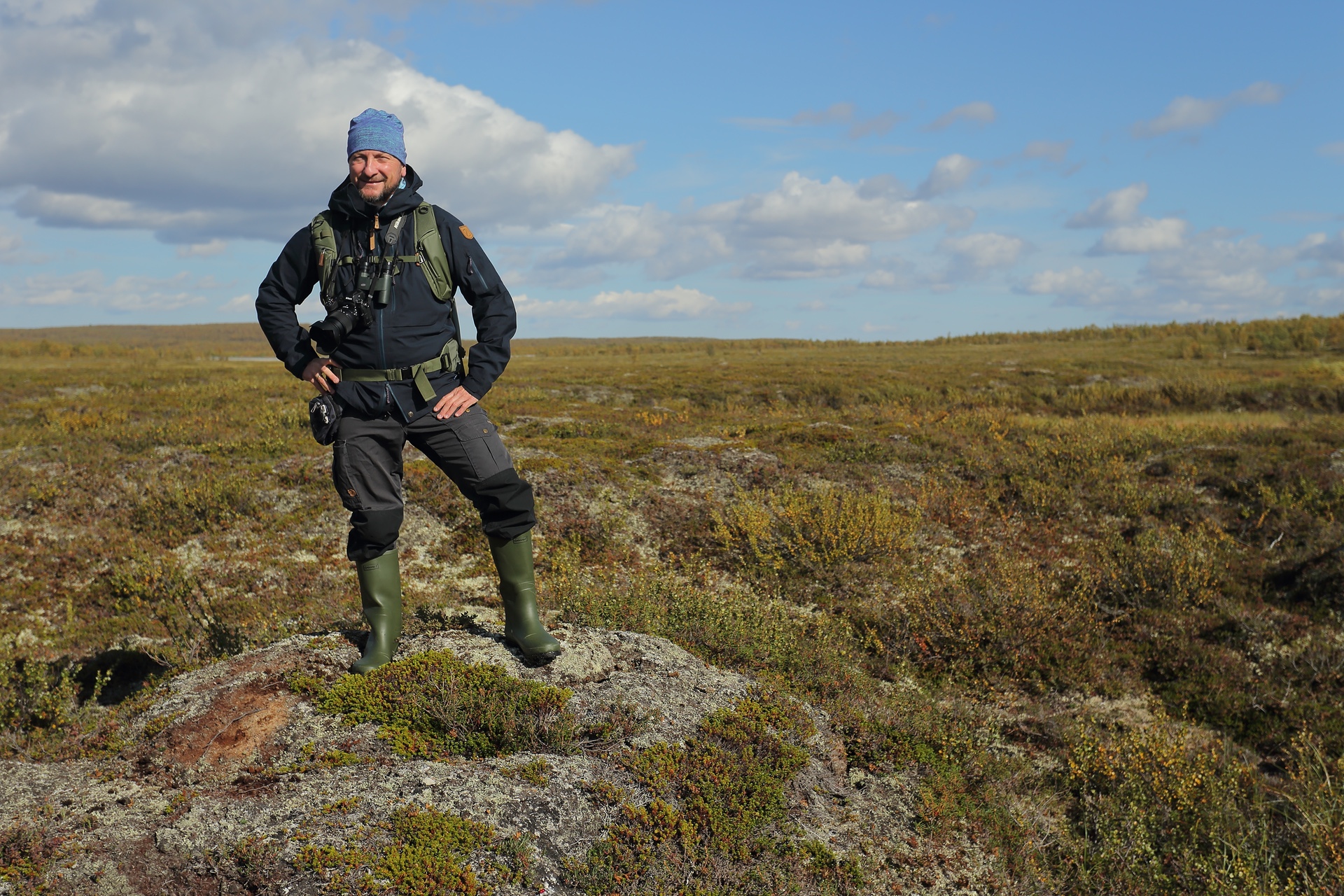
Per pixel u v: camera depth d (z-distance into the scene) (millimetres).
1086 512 9352
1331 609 7043
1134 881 3730
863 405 20891
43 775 2871
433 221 2982
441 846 2479
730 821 2971
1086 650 6500
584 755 3078
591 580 7180
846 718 4258
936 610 6867
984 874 3447
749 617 6094
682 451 11102
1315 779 4680
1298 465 10039
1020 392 25625
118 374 27844
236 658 3553
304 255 3029
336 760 2850
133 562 7770
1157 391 24516
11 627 6676
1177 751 4773
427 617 4648
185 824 2502
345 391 3037
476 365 3057
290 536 8492
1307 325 41375
